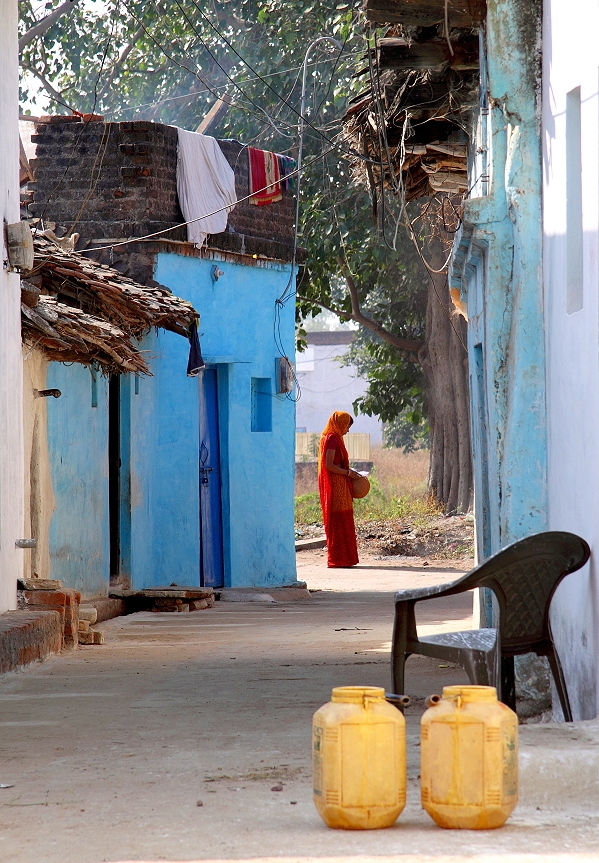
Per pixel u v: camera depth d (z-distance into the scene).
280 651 10.60
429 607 15.97
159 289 15.08
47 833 4.08
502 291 8.30
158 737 6.18
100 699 7.65
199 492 17.58
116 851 3.78
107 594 15.13
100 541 14.94
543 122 7.97
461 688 4.05
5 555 10.25
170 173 16.80
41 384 12.84
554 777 4.52
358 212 25.89
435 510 29.42
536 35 8.12
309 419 75.06
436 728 4.00
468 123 10.58
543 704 7.52
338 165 25.98
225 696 7.74
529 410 8.02
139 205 16.47
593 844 3.75
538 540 5.43
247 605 16.28
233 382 18.22
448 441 29.52
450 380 29.23
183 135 16.91
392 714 4.03
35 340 12.05
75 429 14.19
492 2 8.13
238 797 4.60
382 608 15.78
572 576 6.61
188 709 7.18
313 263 25.69
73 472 14.12
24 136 17.08
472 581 5.52
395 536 26.84
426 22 8.79
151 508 16.45
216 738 6.12
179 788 4.83
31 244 10.59
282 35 26.73
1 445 10.13
